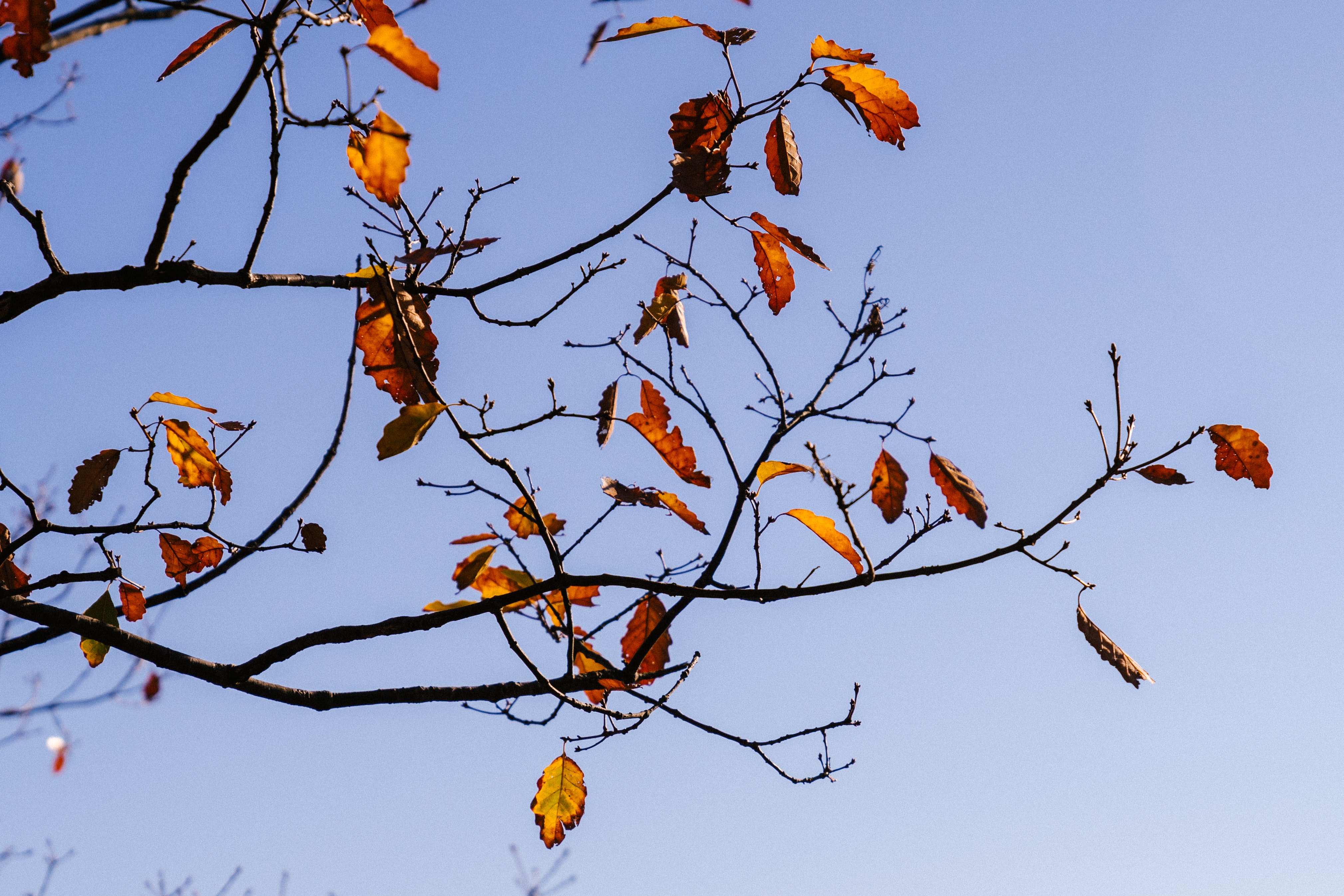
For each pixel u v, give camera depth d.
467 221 3.44
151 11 2.03
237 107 2.57
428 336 3.37
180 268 3.00
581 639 3.97
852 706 3.76
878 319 3.41
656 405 3.41
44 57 2.11
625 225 3.37
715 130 3.18
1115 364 3.16
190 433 3.49
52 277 2.97
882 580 3.29
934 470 3.21
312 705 3.52
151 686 4.88
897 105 3.05
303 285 3.21
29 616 3.31
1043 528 3.21
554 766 3.85
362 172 2.63
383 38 2.26
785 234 3.28
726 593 3.41
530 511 3.72
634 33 2.87
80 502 3.46
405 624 3.54
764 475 3.34
